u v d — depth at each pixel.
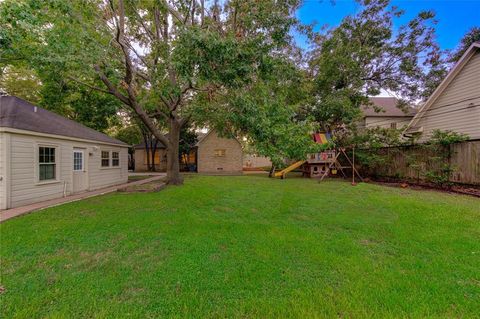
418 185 9.13
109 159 10.97
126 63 6.62
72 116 14.78
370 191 8.00
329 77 12.70
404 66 12.95
